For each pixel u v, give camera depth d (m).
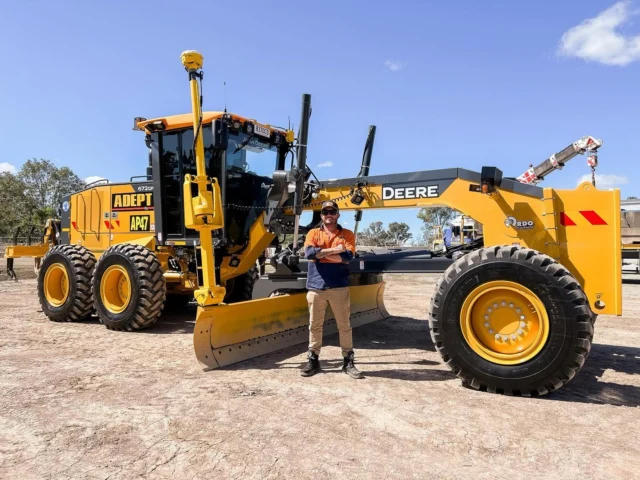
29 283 13.42
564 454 2.59
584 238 4.00
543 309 3.51
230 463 2.44
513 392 3.60
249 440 2.73
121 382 3.85
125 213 7.45
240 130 6.25
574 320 3.42
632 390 3.78
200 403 3.34
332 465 2.43
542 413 3.23
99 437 2.76
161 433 2.82
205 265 4.43
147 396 3.50
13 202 49.78
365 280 6.63
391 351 5.13
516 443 2.73
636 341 5.86
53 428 2.89
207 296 4.29
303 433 2.83
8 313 7.78
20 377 3.98
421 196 4.85
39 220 45.88
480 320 3.80
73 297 6.78
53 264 7.04
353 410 3.24
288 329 5.45
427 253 5.57
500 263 3.66
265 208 5.94
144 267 6.04
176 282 6.83
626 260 15.47
